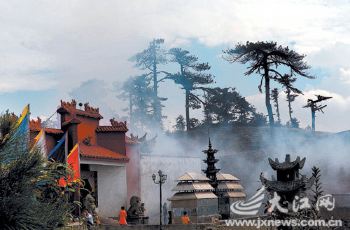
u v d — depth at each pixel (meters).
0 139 11.59
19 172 11.38
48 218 11.60
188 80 94.19
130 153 46.38
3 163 11.49
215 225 31.16
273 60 73.75
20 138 11.86
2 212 11.02
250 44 71.88
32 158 11.66
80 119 42.38
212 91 94.94
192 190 35.09
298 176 19.94
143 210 43.22
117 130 44.38
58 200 12.32
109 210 43.41
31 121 38.75
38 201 11.78
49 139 39.56
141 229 32.69
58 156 36.12
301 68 73.50
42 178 12.17
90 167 42.56
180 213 34.91
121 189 44.00
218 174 39.94
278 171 19.89
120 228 32.88
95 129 43.97
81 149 40.44
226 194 38.41
